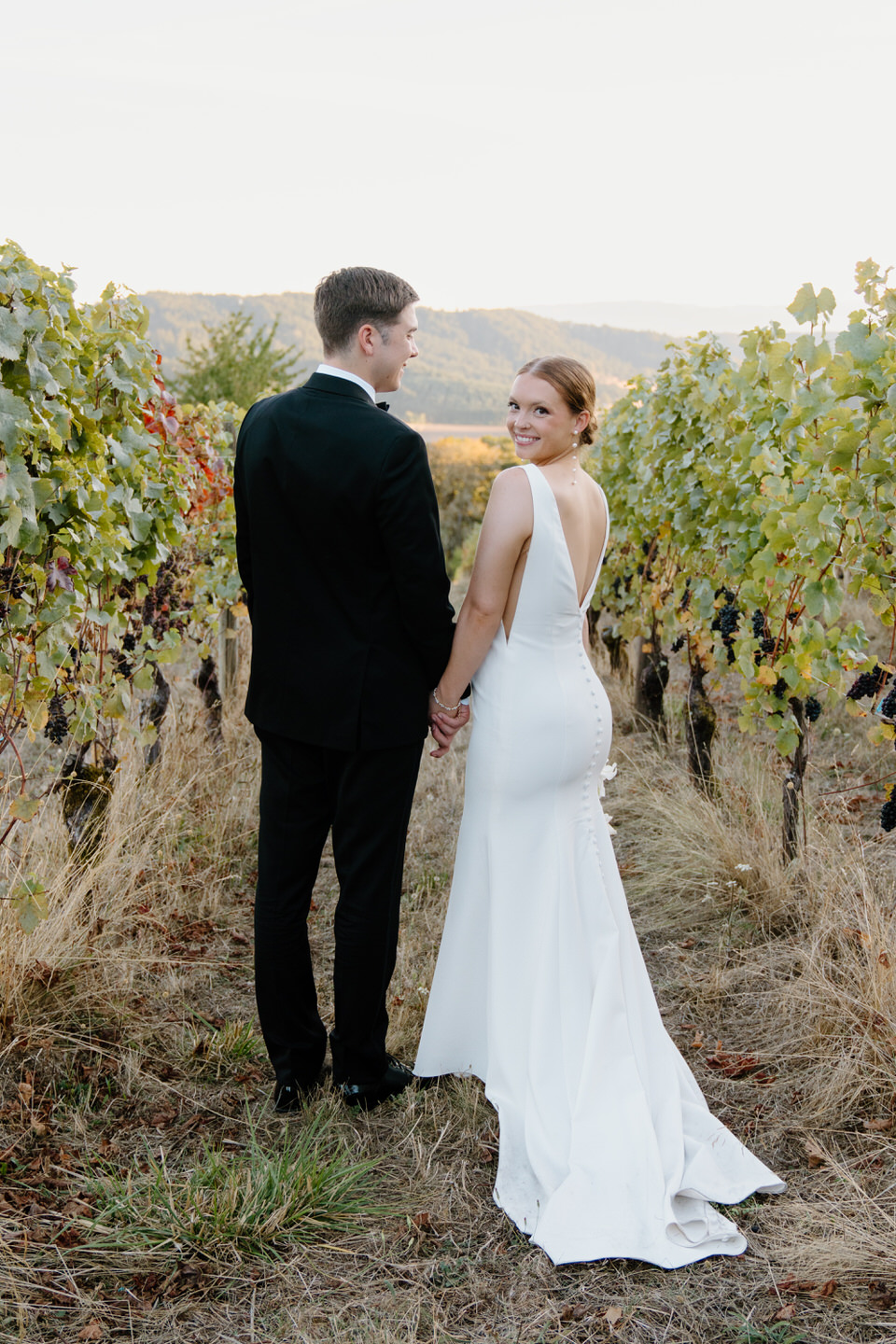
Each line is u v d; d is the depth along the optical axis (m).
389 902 2.35
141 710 4.49
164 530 3.90
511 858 2.36
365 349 2.16
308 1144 2.29
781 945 3.27
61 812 3.40
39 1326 1.77
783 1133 2.37
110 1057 2.62
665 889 3.79
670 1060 2.38
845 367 2.92
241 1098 2.52
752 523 4.17
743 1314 1.82
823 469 3.18
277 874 2.38
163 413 3.98
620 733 5.99
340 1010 2.39
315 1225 2.05
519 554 2.30
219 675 5.51
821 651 3.41
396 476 2.09
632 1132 2.13
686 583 5.18
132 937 3.26
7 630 2.63
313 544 2.18
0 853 2.92
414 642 2.25
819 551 3.16
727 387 4.57
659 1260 1.94
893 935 2.90
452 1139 2.37
